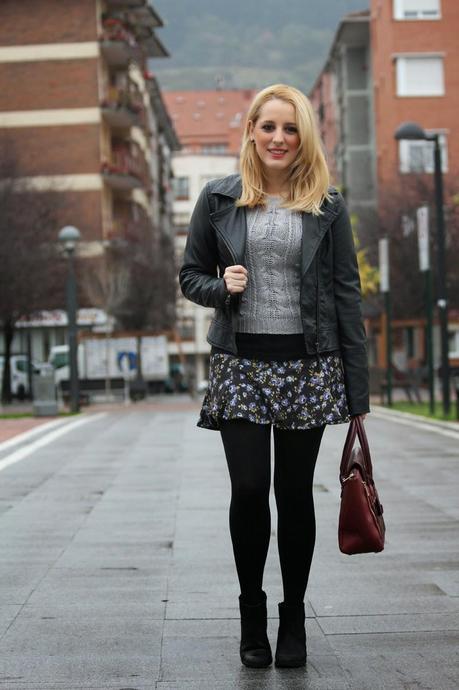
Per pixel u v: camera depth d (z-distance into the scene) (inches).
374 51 2746.1
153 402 1812.3
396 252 2144.4
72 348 1282.0
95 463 550.3
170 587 250.4
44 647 200.5
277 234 183.0
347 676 179.9
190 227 192.7
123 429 827.4
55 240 1939.0
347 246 186.9
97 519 359.6
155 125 3287.4
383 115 2623.0
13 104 2324.1
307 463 186.2
